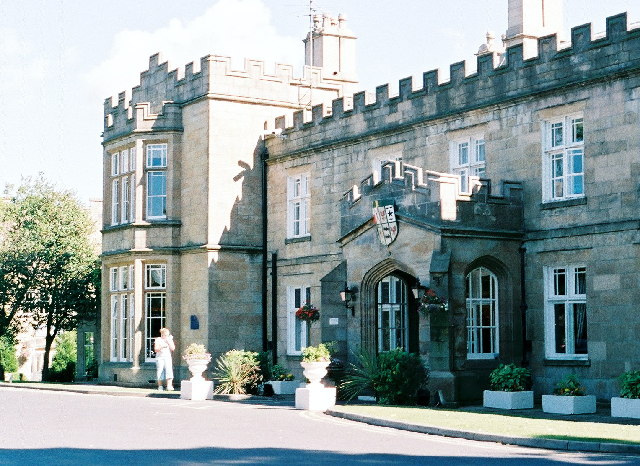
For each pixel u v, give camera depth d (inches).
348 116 1149.7
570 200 878.4
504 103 944.3
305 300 1212.5
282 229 1249.4
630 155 828.6
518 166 930.7
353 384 948.0
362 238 974.4
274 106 1294.3
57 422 736.3
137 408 890.7
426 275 886.4
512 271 909.2
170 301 1269.7
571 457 530.0
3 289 1593.3
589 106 864.9
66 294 1596.9
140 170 1290.6
